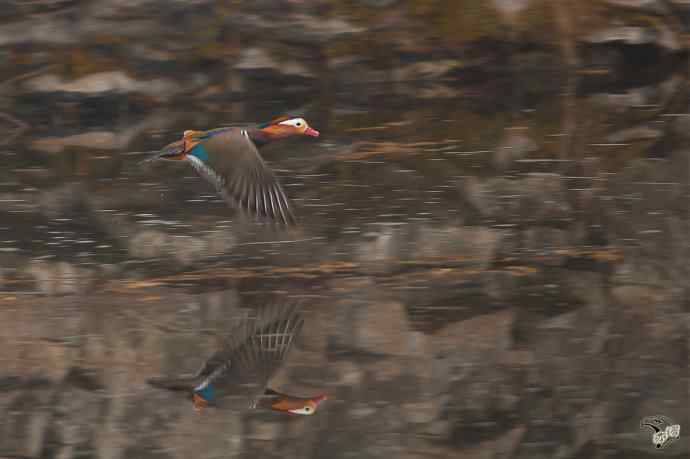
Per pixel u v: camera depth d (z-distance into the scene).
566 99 22.17
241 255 13.26
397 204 15.19
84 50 22.23
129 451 8.32
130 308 11.46
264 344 10.41
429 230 14.06
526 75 24.20
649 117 20.41
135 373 9.81
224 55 22.77
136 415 8.97
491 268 12.73
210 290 12.06
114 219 14.72
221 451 8.30
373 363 9.98
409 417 8.83
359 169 17.09
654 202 15.18
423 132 19.53
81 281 12.40
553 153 17.95
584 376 9.63
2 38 22.05
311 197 15.56
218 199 15.66
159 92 22.22
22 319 11.15
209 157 9.40
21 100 21.55
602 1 24.62
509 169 16.98
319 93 22.95
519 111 21.16
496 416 8.85
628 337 10.56
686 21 24.77
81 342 10.52
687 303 11.48
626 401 9.11
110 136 19.61
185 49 22.66
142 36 22.47
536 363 9.96
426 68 23.73
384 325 10.91
